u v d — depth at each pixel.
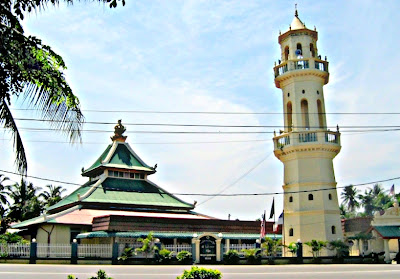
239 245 47.62
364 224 56.31
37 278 27.89
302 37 52.69
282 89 53.84
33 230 50.25
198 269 17.98
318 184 48.84
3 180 70.38
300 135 49.72
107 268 36.03
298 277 30.33
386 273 33.31
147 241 42.75
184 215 56.28
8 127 14.82
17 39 14.04
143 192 57.25
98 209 52.12
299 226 48.62
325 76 52.25
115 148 59.69
